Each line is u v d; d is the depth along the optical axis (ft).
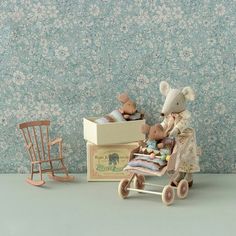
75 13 2.97
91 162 2.95
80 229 2.40
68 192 2.81
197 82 2.99
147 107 3.03
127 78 3.01
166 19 2.95
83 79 3.02
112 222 2.46
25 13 2.97
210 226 2.41
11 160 3.08
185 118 2.75
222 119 3.01
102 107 3.04
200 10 2.93
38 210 2.60
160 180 2.97
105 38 2.98
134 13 2.96
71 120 3.06
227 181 2.94
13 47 3.00
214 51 2.96
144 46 2.98
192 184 2.88
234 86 2.98
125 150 2.93
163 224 2.43
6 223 2.47
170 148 2.66
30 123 2.97
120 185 2.71
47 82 3.03
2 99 3.05
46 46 3.00
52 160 2.95
